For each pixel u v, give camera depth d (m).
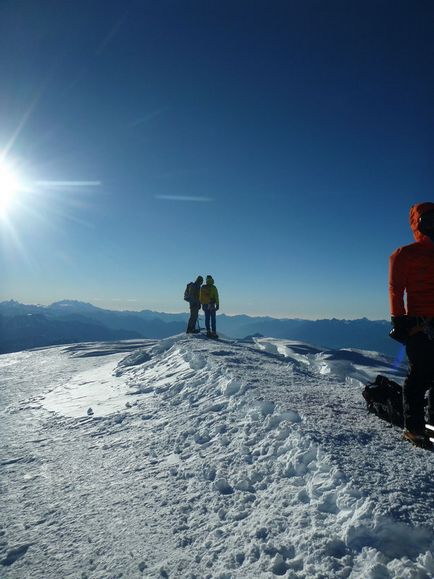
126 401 7.97
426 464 3.22
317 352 16.02
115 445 5.30
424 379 3.61
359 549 2.29
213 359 9.12
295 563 2.33
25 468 5.00
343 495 2.76
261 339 19.84
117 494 3.80
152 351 13.85
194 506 3.29
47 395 10.55
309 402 5.26
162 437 5.20
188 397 7.01
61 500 3.89
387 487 2.78
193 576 2.44
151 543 2.88
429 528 2.32
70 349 23.14
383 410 4.46
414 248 3.58
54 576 2.69
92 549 2.95
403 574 2.02
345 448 3.52
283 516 2.81
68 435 6.27
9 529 3.44
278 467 3.54
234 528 2.85
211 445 4.51
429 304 3.52
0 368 18.59
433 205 3.53
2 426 7.60
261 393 5.66
